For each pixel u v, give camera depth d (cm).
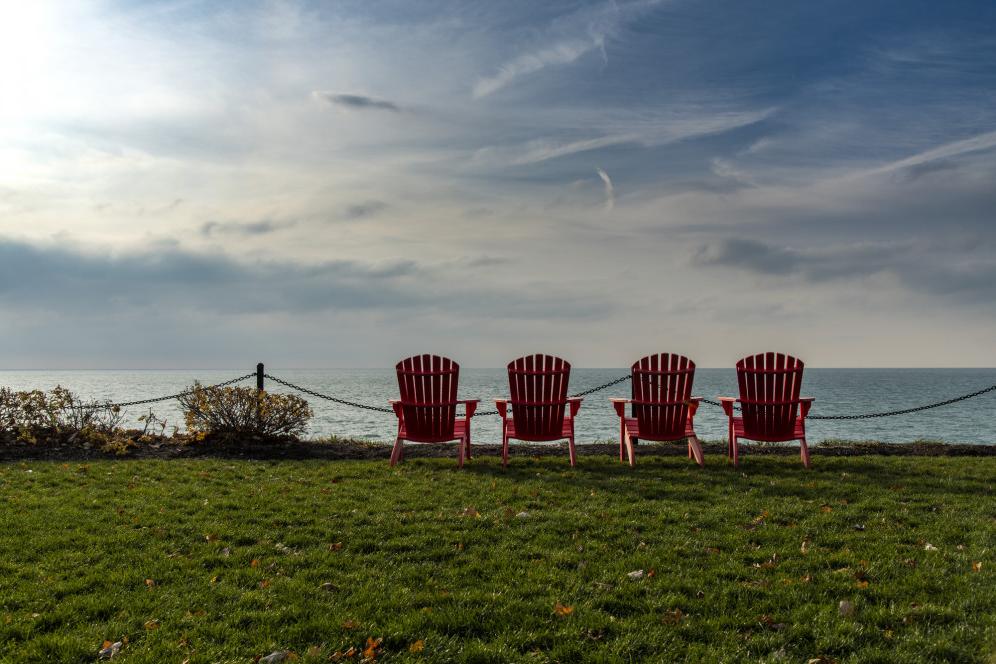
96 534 545
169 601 413
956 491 708
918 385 8425
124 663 337
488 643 362
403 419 880
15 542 520
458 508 641
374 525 576
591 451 1001
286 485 748
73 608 400
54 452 952
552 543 531
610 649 352
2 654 345
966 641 357
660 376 859
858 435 1858
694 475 800
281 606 405
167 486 742
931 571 454
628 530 564
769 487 730
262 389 1088
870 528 567
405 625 378
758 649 355
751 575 456
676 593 425
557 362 852
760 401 850
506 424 877
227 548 514
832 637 360
